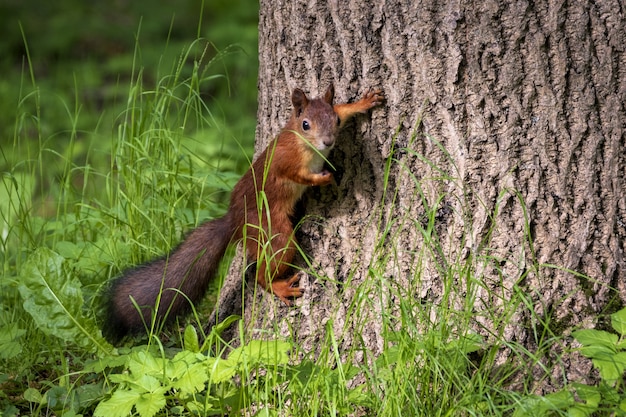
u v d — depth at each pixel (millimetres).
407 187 7938
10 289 10047
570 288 7777
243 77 20766
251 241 8562
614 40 7508
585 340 6957
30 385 8703
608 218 7754
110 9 24844
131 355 7559
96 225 10578
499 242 7797
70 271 8469
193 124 16781
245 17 23469
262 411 7180
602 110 7613
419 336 7191
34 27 23703
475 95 7613
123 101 20000
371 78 7883
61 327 8352
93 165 16109
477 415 6789
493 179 7730
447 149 7766
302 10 8109
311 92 8258
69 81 20984
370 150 8008
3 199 13297
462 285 7809
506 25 7469
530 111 7613
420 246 7934
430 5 7543
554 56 7520
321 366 7375
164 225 10305
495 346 7211
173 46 22312
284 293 8391
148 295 8953
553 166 7688
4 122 18984
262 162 8477
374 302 8039
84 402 7980
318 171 8289
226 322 7922
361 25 7824
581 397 6785
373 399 7266
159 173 10445
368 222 8133
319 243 8352
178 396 7367
